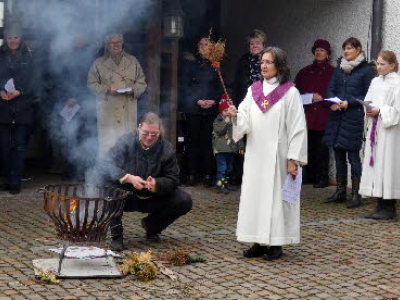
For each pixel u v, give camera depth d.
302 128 4.98
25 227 5.90
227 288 4.38
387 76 6.70
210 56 5.15
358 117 7.21
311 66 8.41
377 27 7.84
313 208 7.16
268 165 5.00
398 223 6.49
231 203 7.34
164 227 5.50
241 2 9.74
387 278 4.67
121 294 4.20
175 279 4.50
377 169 6.64
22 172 8.05
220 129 7.75
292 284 4.49
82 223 4.60
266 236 4.96
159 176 5.23
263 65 5.05
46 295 4.12
